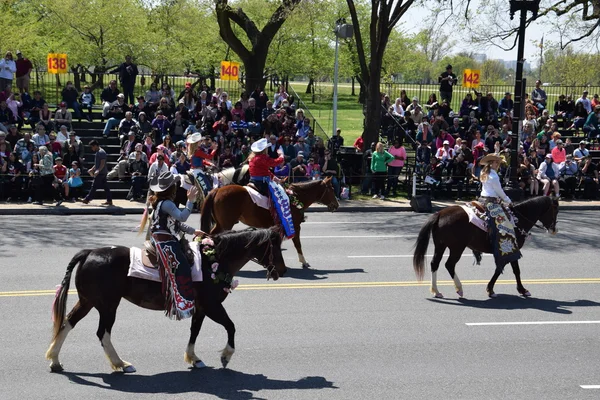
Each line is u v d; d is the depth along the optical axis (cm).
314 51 5253
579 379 988
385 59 5456
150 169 2297
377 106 2802
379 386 943
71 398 880
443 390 936
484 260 1706
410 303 1338
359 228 2075
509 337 1159
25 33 3769
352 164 2834
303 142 2623
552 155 2705
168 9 4453
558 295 1419
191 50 4644
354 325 1195
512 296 1409
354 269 1580
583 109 3288
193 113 2855
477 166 2622
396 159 2591
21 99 2784
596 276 1574
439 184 2616
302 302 1319
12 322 1158
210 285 964
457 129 2906
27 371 960
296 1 3167
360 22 5281
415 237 1950
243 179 1717
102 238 1820
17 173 2275
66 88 2841
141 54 4412
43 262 1557
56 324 940
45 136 2442
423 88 5469
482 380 975
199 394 903
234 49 3491
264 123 2792
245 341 1102
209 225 1501
